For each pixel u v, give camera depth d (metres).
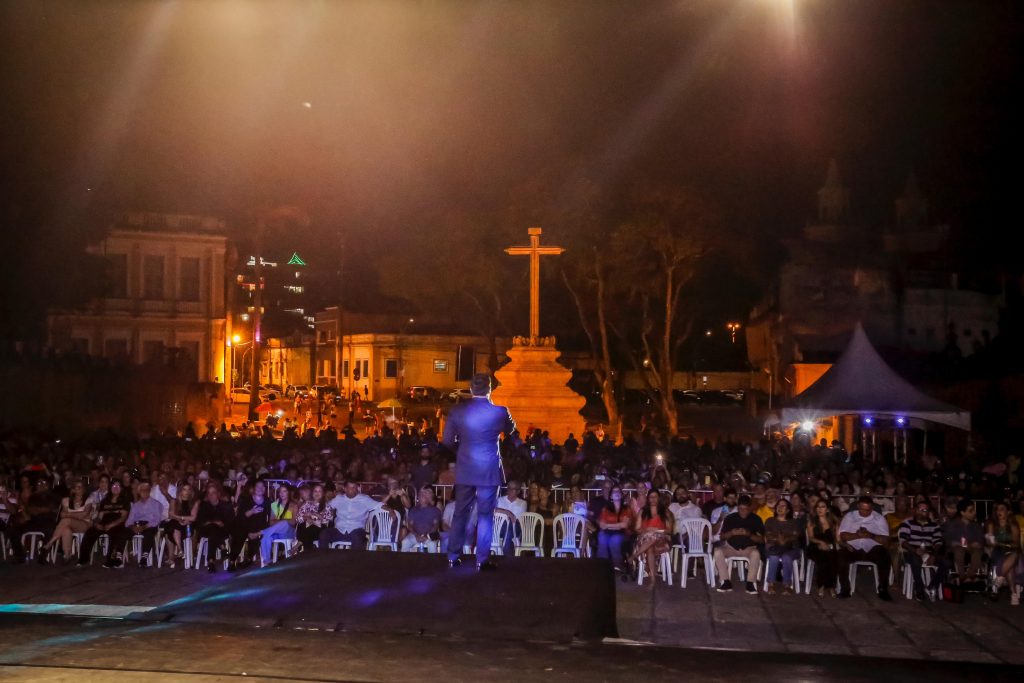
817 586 14.62
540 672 8.06
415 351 79.69
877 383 23.11
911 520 14.60
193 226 65.06
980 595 14.62
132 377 42.75
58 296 34.34
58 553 16.89
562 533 16.55
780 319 63.69
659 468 19.84
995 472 23.05
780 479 20.02
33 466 19.86
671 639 11.63
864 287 63.09
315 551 11.86
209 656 8.30
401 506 16.95
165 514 16.75
